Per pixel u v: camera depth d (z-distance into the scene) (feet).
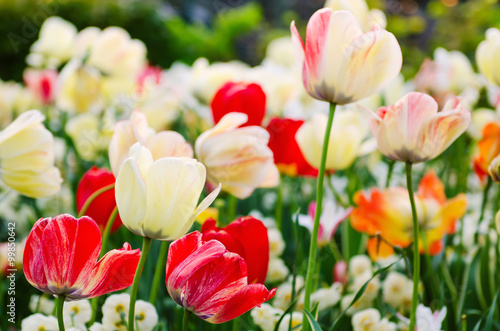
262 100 3.39
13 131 2.95
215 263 2.54
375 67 2.77
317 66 2.79
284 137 3.66
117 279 2.59
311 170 3.73
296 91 4.80
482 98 4.79
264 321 3.09
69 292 2.56
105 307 2.95
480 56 3.28
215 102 3.44
